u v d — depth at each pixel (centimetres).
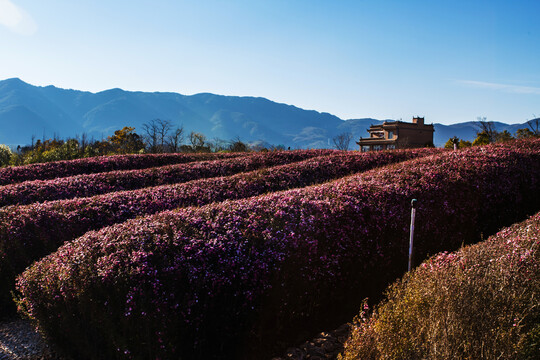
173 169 1478
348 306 586
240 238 512
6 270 664
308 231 550
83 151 2830
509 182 971
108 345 444
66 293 459
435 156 1204
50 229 726
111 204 836
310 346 481
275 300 502
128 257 461
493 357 302
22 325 604
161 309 415
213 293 454
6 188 1070
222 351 466
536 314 350
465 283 370
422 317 356
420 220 730
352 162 1546
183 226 543
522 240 471
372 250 641
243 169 1655
